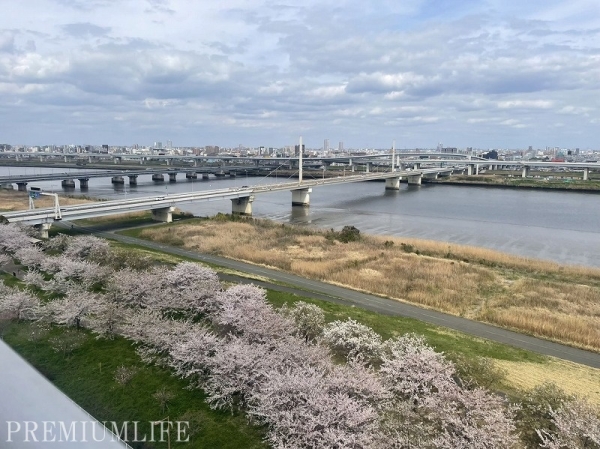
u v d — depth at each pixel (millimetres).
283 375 18422
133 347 24359
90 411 19203
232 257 49375
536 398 20016
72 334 25141
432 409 18031
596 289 40844
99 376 21641
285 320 25266
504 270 46938
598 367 25859
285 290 37594
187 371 21125
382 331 28875
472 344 27906
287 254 50312
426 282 40438
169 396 19578
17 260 40750
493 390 21875
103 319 25797
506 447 16047
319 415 16203
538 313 33500
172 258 47000
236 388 19109
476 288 39375
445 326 31250
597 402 21406
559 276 45688
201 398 19969
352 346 24281
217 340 22203
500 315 32812
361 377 19234
